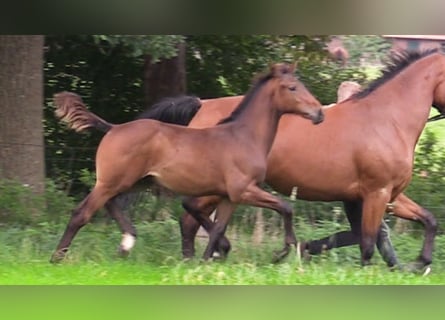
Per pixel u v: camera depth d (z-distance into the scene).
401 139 12.69
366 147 12.58
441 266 13.74
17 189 14.42
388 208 12.98
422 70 12.91
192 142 11.98
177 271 11.37
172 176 11.96
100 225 14.50
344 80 19.39
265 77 12.25
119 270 11.54
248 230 14.79
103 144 11.95
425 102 12.86
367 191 12.66
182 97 13.29
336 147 12.65
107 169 11.87
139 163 11.88
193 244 13.13
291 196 12.59
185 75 18.20
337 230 15.01
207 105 13.26
